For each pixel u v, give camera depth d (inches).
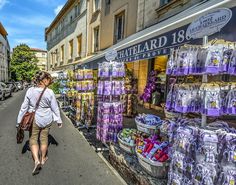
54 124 261.9
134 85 313.1
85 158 154.4
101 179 123.6
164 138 117.7
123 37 413.4
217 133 69.8
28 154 159.2
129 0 378.3
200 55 73.3
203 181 68.1
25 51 1670.8
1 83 623.8
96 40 569.0
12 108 412.2
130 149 133.9
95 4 562.9
